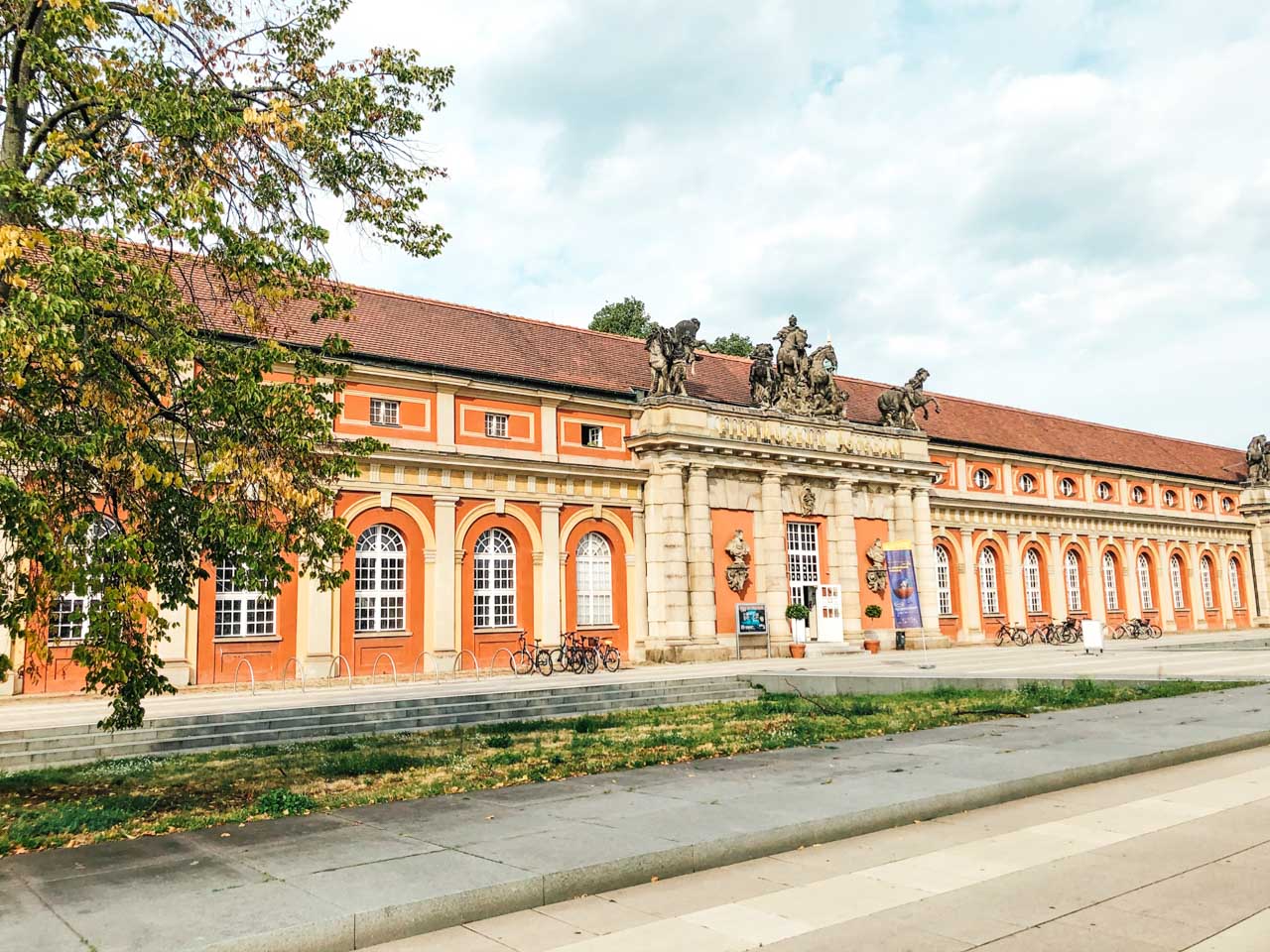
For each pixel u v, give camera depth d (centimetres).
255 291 1305
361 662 2931
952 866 804
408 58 1366
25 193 1023
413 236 1430
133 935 617
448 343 3403
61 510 1093
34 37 1116
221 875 757
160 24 1213
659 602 3556
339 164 1302
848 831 923
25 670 1126
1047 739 1394
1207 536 6309
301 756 1577
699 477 3650
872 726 1659
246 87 1320
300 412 1231
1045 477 5375
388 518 3047
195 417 1201
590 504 3519
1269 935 625
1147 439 6631
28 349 921
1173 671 2544
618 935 655
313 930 633
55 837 934
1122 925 648
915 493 4447
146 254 1273
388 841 862
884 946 619
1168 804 1019
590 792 1087
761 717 1948
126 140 1188
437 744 1667
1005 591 5069
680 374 3716
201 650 2661
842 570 4059
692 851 819
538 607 3334
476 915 701
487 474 3269
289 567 1227
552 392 3431
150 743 1730
